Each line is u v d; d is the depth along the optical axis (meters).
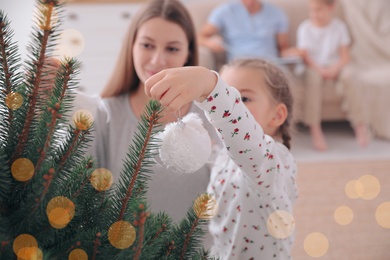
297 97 3.04
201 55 2.92
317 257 1.76
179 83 0.59
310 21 3.32
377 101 3.07
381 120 3.08
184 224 0.64
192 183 1.02
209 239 1.03
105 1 3.53
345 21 3.48
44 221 0.53
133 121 1.06
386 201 2.19
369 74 3.14
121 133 1.06
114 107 1.08
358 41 3.40
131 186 0.58
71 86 0.57
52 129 0.51
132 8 3.58
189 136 0.60
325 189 2.33
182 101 0.59
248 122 0.67
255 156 0.69
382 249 1.82
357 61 3.37
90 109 1.02
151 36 1.06
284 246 0.90
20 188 0.54
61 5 0.52
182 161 0.60
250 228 0.88
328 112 3.10
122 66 1.12
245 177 0.79
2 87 0.56
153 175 0.99
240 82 0.97
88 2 3.51
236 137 0.67
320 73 3.07
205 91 0.63
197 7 3.46
